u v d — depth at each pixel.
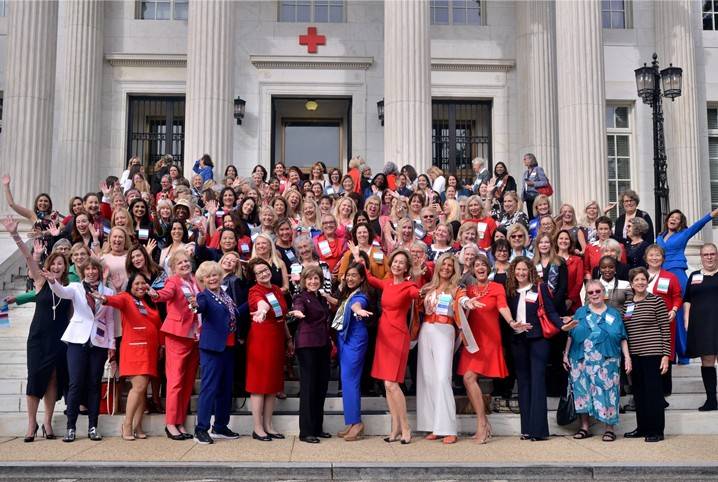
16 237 7.72
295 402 8.59
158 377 8.31
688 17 18.27
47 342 7.74
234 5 15.95
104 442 7.52
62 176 17.08
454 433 7.65
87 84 17.47
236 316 7.76
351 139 18.80
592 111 15.09
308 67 18.81
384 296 7.86
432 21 19.30
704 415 8.39
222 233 8.84
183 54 18.58
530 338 7.97
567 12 15.46
